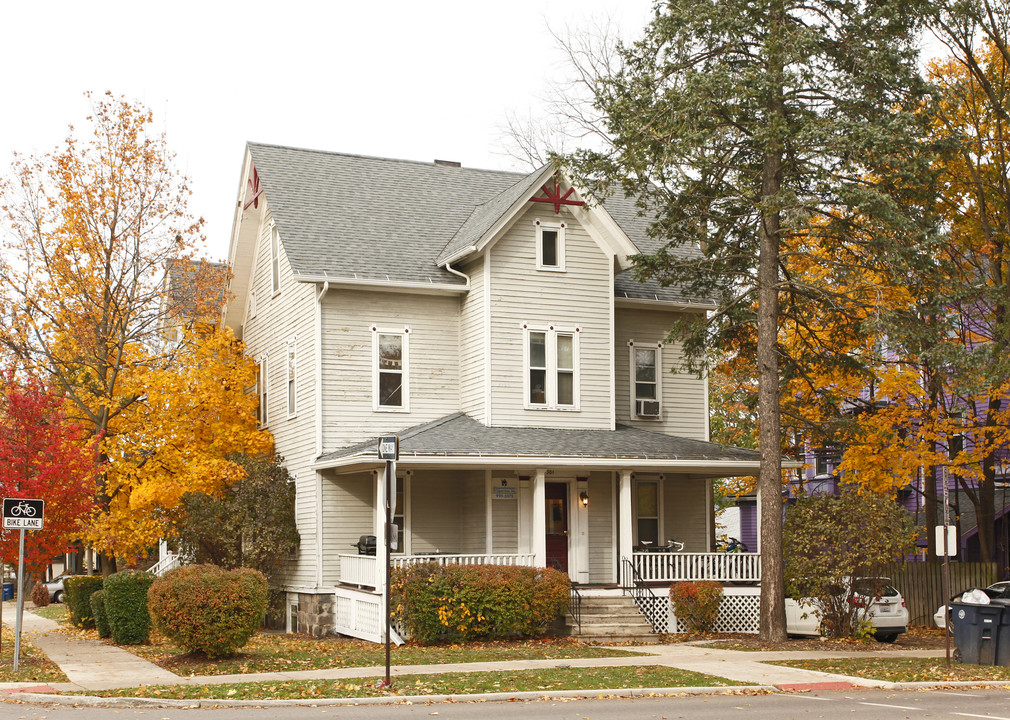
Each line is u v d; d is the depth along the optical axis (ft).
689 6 74.69
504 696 49.60
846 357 83.76
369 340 89.97
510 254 89.97
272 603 92.94
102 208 91.66
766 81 72.38
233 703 47.42
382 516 77.51
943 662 63.98
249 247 108.68
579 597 80.43
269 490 90.94
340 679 54.29
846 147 70.13
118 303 94.38
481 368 88.79
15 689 51.13
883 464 86.38
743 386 114.73
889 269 74.74
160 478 90.12
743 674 57.57
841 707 46.93
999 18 88.43
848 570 74.64
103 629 81.05
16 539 66.28
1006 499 111.45
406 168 106.93
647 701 49.26
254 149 101.65
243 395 99.86
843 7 76.02
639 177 75.97
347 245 90.99
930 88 74.33
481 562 82.84
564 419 90.27
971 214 90.68
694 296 97.96
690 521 99.09
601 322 92.79
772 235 78.13
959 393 78.64
